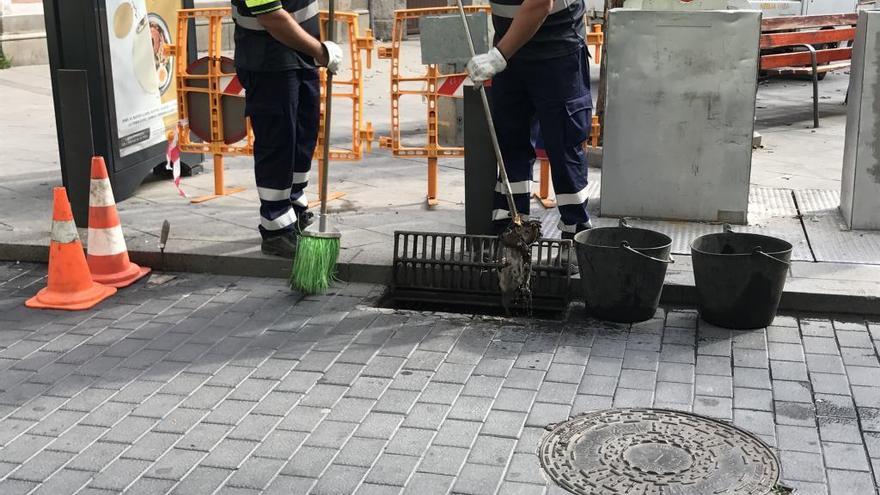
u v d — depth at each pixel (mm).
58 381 4398
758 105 10945
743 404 4133
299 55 5492
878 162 5871
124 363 4578
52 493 3512
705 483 3549
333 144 8656
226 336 4875
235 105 6836
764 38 9930
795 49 12969
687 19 5973
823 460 3693
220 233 6141
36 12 13047
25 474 3637
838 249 5672
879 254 5566
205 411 4109
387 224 6289
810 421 3982
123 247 5613
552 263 5328
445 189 7191
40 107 10430
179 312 5180
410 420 4020
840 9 13258
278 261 5664
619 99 6184
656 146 6207
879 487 3510
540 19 4906
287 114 5527
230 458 3738
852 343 4711
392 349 4703
